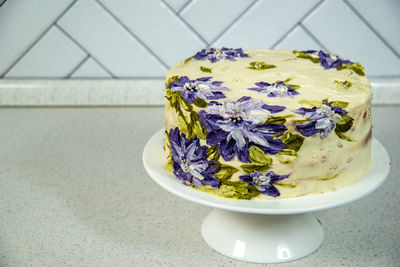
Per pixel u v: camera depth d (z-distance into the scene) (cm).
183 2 106
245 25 107
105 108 110
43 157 90
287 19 107
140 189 81
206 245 69
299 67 68
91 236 71
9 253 68
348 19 106
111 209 77
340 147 59
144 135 98
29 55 111
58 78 113
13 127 101
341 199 58
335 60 69
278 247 67
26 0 105
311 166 58
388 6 104
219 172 59
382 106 109
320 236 70
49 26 108
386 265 65
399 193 79
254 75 66
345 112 58
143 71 112
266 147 57
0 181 83
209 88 62
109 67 112
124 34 109
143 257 67
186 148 60
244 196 59
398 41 107
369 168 64
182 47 110
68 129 100
